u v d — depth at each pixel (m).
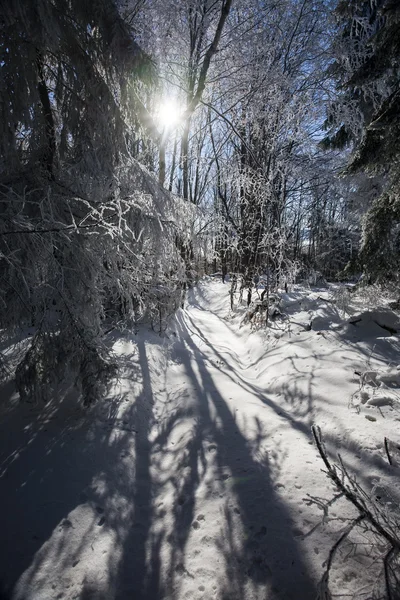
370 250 5.07
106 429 2.81
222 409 3.22
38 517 1.93
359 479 2.09
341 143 8.48
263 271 8.23
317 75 7.79
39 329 2.73
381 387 3.25
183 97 6.67
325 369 3.79
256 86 7.05
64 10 2.59
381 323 5.04
